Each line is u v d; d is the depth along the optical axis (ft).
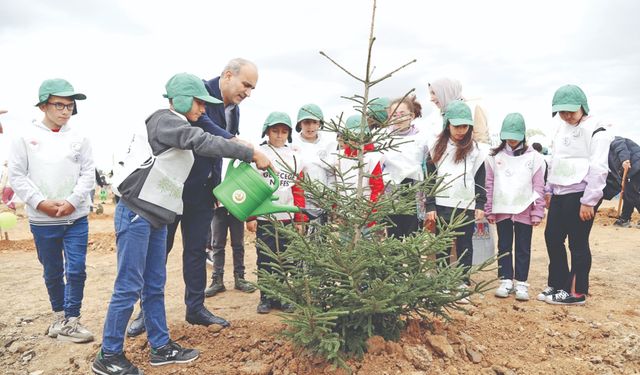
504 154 16.67
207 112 12.84
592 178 14.96
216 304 16.39
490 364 10.91
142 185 10.39
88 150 13.50
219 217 17.79
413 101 16.78
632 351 11.40
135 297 10.53
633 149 29.81
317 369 10.25
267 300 15.19
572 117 15.33
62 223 12.83
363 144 10.98
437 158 16.01
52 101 12.64
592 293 17.11
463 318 13.56
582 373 10.59
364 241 11.04
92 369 10.76
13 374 11.32
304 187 11.37
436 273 11.48
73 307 13.14
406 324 11.66
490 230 18.20
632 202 29.96
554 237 15.97
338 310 9.97
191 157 11.13
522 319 13.74
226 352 11.64
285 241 14.83
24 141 12.66
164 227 11.26
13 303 16.94
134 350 11.93
